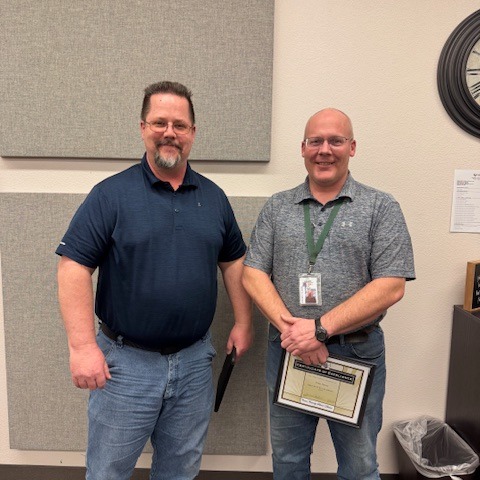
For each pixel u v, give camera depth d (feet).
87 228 3.45
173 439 3.96
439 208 4.93
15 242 4.90
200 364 3.93
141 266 3.50
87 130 4.71
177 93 3.51
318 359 3.59
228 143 4.72
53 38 4.58
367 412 3.79
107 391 3.66
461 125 4.76
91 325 3.49
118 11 4.55
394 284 3.47
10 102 4.66
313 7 4.66
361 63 4.73
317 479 5.35
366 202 3.66
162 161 3.50
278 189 4.90
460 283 5.05
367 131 4.82
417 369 5.22
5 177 4.90
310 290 3.61
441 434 5.13
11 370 5.11
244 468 5.35
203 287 3.70
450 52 4.63
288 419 4.01
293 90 4.76
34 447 5.26
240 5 4.53
